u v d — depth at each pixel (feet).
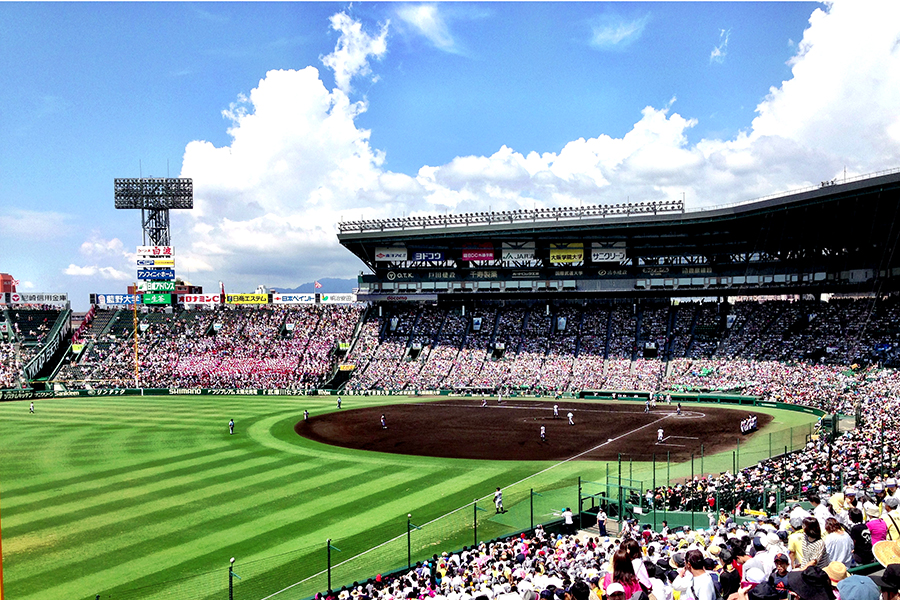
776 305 279.49
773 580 27.99
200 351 351.05
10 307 376.68
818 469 98.89
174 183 377.91
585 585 28.73
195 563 86.48
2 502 116.37
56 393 311.47
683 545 52.95
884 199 208.95
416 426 201.26
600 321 313.94
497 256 317.83
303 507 112.16
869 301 244.83
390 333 342.85
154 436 185.78
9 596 77.10
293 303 382.63
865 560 36.91
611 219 280.31
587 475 133.08
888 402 168.55
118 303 388.37
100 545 93.61
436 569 74.64
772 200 231.91
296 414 232.12
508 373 293.43
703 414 209.97
